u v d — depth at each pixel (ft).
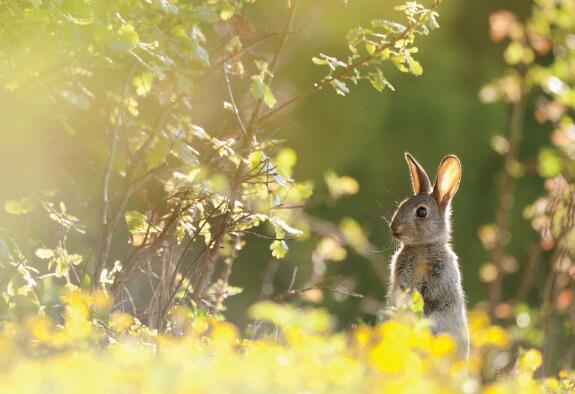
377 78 38.86
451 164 44.29
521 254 103.76
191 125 38.01
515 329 49.32
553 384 35.17
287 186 40.14
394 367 25.07
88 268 41.14
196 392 21.49
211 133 43.80
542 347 49.39
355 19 85.87
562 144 62.54
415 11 38.78
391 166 105.60
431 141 106.73
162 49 37.06
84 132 44.09
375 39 82.43
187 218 39.09
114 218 37.70
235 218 39.24
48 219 45.34
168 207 40.14
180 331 35.86
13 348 26.99
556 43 65.67
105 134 43.57
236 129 42.55
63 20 34.19
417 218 43.42
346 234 56.13
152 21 38.63
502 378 38.22
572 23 65.41
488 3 111.55
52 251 38.45
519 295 58.90
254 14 49.21
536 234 105.60
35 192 40.50
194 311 34.71
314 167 102.89
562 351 55.11
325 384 23.50
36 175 43.21
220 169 40.14
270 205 39.45
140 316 40.40
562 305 52.90
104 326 31.91
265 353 26.68
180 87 36.45
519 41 66.64
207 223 40.91
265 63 38.60
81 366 22.71
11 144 41.73
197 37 40.11
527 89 66.85
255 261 84.48
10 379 21.85
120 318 32.68
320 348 26.91
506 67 110.32
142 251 39.01
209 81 43.42
